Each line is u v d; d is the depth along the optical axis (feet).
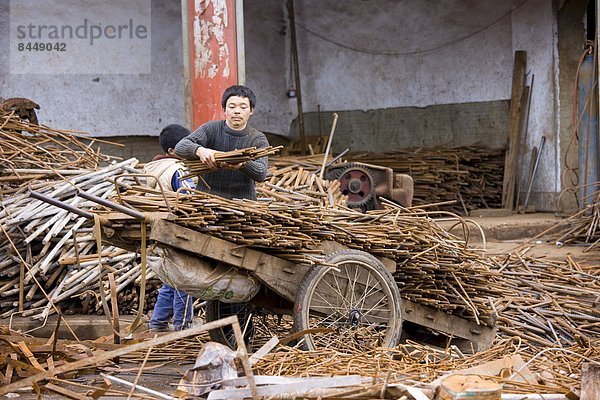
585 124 41.83
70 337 26.08
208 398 15.72
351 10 55.36
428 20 52.95
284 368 18.56
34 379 15.38
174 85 51.75
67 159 31.73
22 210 27.71
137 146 50.96
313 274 20.36
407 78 53.98
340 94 56.18
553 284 31.37
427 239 22.65
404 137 54.13
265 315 23.48
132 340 20.65
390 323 21.44
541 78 48.21
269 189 31.81
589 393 15.48
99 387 18.28
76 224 27.50
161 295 24.20
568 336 27.78
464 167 48.14
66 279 27.22
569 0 47.11
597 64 41.09
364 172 36.63
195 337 23.31
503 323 27.78
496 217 45.78
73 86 48.83
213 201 19.11
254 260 19.83
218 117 31.27
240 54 31.63
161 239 18.45
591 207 38.78
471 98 51.62
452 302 23.04
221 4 31.22
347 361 18.92
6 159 29.66
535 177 48.70
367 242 21.31
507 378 16.96
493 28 50.55
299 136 57.21
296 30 57.26
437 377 17.69
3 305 27.45
